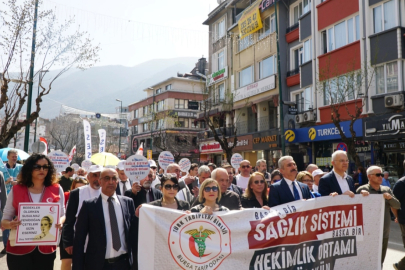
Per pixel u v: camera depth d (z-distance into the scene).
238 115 30.77
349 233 5.74
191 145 52.16
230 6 32.53
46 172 5.04
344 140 16.20
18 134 39.75
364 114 17.61
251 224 5.10
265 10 27.11
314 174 8.13
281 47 25.36
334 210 5.68
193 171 9.19
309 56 22.42
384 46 17.05
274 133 24.92
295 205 5.48
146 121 60.28
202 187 5.19
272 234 5.19
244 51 29.97
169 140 50.25
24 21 14.85
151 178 6.95
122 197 4.98
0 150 11.77
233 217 5.03
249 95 28.66
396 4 16.70
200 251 4.78
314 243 5.47
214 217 4.91
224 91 32.91
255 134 26.97
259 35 28.19
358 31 18.59
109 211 4.68
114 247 4.55
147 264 4.60
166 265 4.64
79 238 4.51
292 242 5.32
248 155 29.41
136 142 61.31
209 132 34.72
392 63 16.81
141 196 6.63
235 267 4.93
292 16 25.38
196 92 56.91
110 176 4.70
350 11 18.98
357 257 5.75
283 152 19.00
